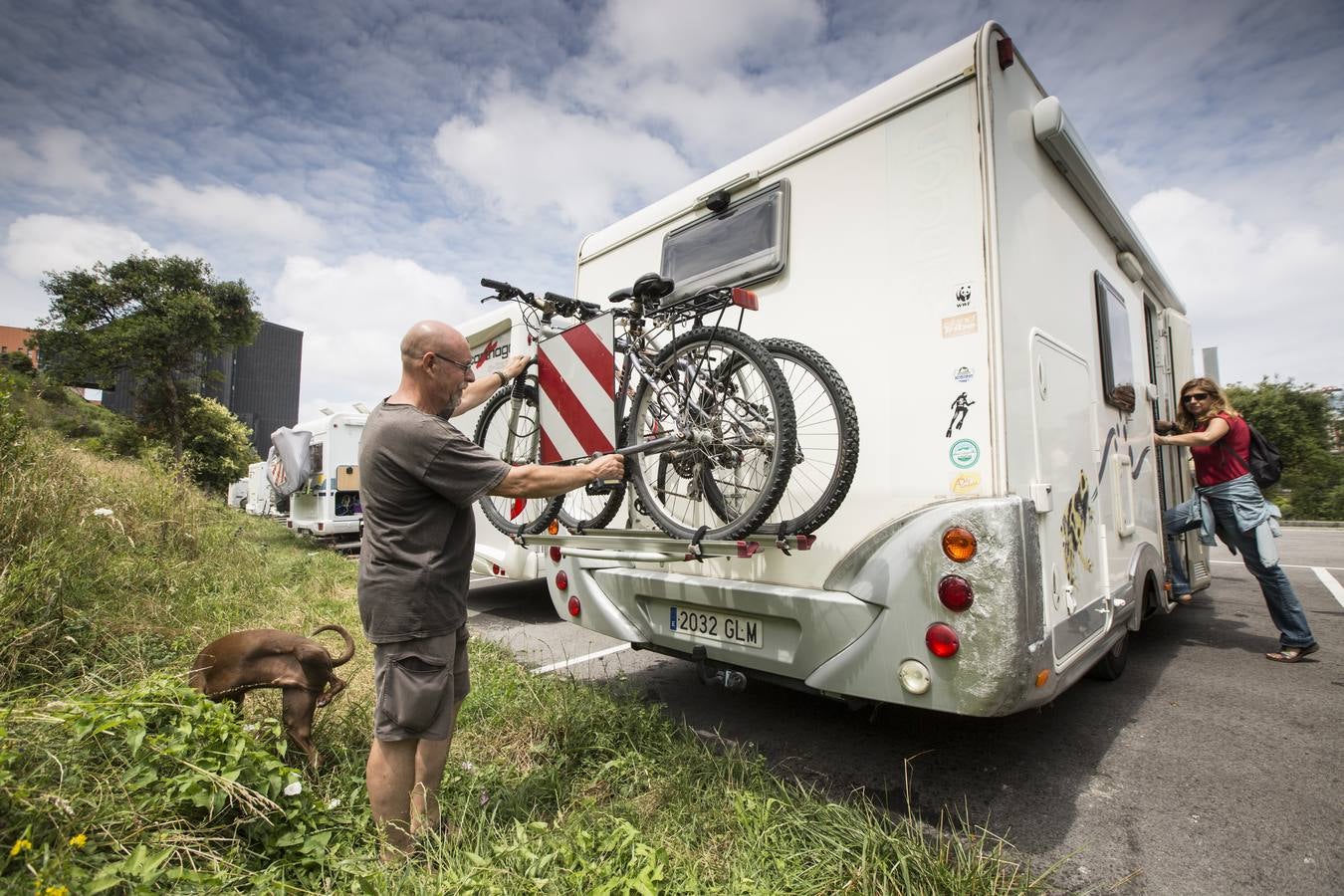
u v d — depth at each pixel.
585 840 1.94
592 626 3.63
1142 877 2.10
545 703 3.20
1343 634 5.07
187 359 26.11
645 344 3.02
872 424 2.63
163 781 1.86
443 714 2.09
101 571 4.28
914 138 2.61
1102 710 3.56
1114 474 3.50
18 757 1.73
